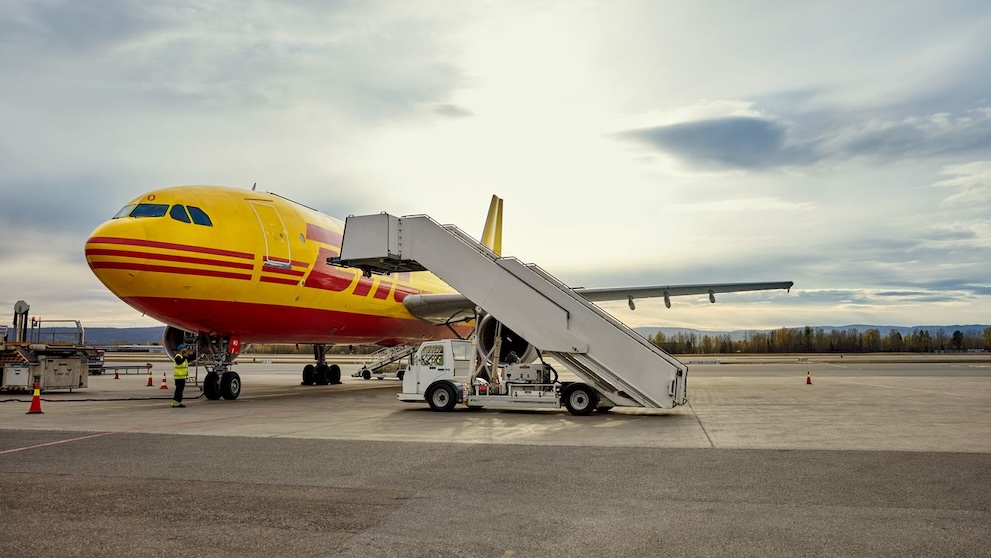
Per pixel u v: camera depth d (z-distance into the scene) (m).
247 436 12.59
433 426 14.31
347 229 18.48
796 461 9.77
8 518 6.64
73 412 17.53
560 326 16.80
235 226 19.81
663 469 9.20
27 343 25.30
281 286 21.11
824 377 38.12
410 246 18.14
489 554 5.54
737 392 25.19
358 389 28.70
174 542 5.87
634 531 6.20
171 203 18.88
